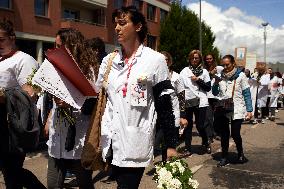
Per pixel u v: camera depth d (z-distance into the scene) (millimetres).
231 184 6047
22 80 3764
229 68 6965
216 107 7047
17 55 3789
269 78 14930
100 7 29531
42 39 23281
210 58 8367
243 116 7055
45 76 3258
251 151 8703
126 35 3107
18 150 3541
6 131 3621
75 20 26375
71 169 3754
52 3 24047
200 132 8172
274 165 7328
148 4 39188
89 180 3721
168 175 3242
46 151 7867
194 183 3301
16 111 3496
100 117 3213
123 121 3027
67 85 3287
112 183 5766
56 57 3178
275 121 14875
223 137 7141
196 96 7855
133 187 3066
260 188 5852
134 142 2994
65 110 3518
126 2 33875
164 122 3055
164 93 3033
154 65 3043
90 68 3566
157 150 7980
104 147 3125
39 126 3666
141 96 2996
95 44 5512
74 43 3549
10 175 3795
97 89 3305
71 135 3555
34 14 22688
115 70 3172
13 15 21234
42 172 6359
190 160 7566
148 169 6539
